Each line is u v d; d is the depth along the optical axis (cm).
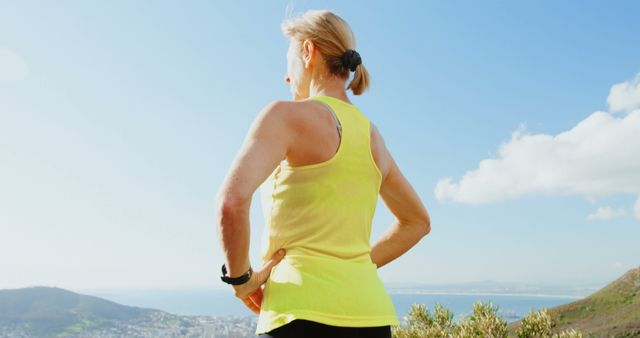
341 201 127
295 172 125
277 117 122
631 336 2139
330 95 142
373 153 144
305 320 116
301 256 123
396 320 131
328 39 144
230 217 107
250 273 119
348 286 122
